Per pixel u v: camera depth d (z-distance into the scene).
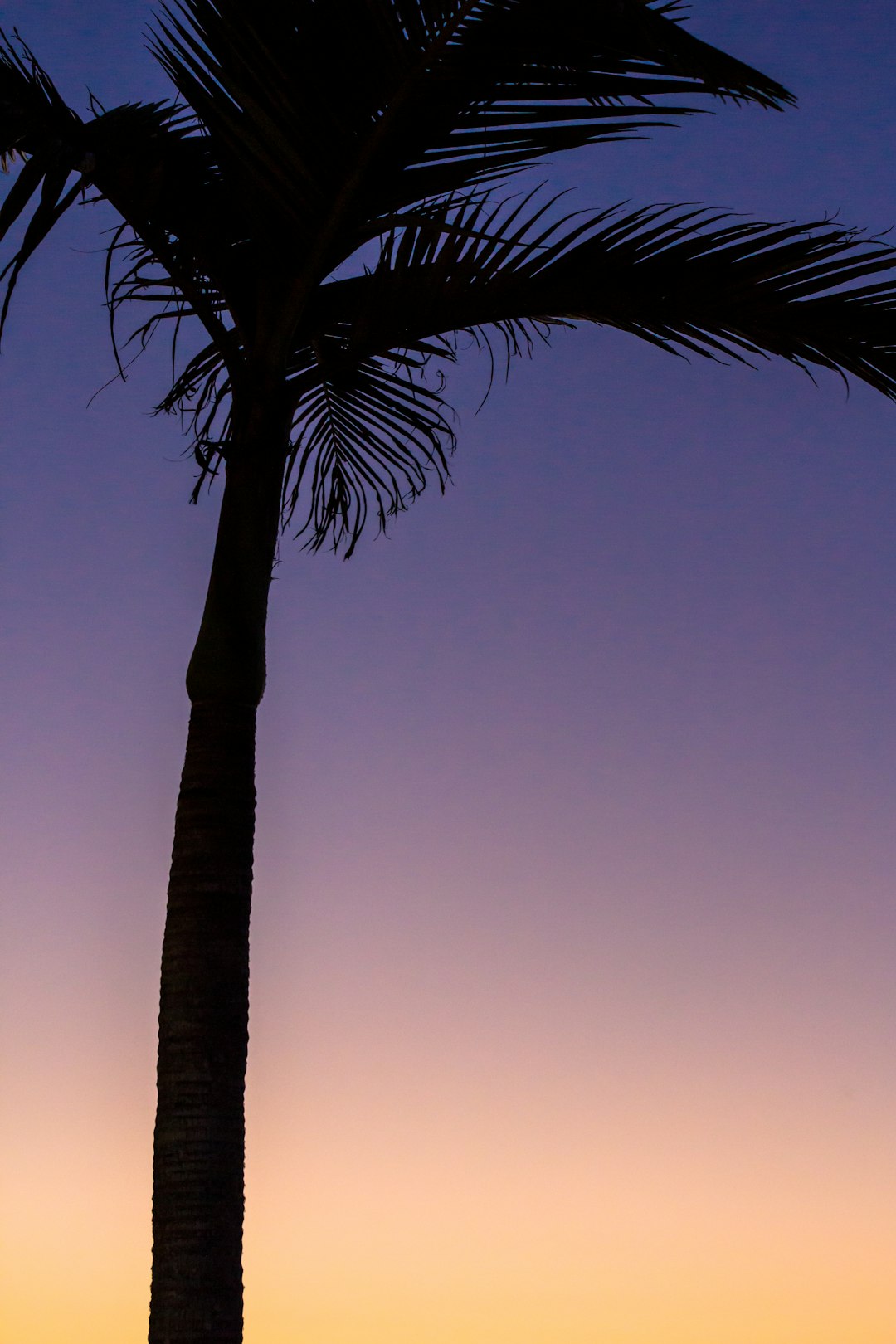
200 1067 4.60
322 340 5.69
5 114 4.73
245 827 4.88
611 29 4.54
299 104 4.75
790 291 5.11
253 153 4.90
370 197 5.02
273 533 5.24
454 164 4.96
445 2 4.52
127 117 5.01
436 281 5.30
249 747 4.97
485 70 4.67
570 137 4.88
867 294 5.10
